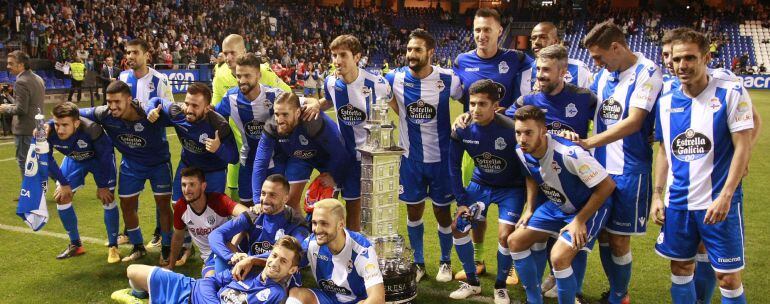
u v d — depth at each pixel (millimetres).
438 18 43875
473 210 4867
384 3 46031
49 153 5570
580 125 4684
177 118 5410
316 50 33969
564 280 4191
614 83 4523
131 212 5785
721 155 3885
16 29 22688
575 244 4121
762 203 8156
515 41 43844
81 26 23906
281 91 5699
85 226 6891
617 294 4746
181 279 4461
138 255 5895
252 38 30172
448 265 5492
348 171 5605
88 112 5699
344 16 39844
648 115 4430
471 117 4719
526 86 5543
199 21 29203
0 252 5996
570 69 5402
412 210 5504
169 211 5770
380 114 4535
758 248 6277
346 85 5477
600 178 4047
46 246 6207
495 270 5688
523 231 4438
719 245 3904
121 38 23797
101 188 5695
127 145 5656
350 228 5863
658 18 40812
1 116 13148
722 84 3846
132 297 4648
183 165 5699
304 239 4445
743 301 3971
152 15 27297
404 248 4688
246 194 6113
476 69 5668
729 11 40281
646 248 6254
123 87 5371
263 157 5195
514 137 4629
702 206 3961
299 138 5207
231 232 4762
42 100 7973
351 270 4109
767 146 12992
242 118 5793
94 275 5441
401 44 39906
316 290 4301
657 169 4320
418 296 5086
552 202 4391
